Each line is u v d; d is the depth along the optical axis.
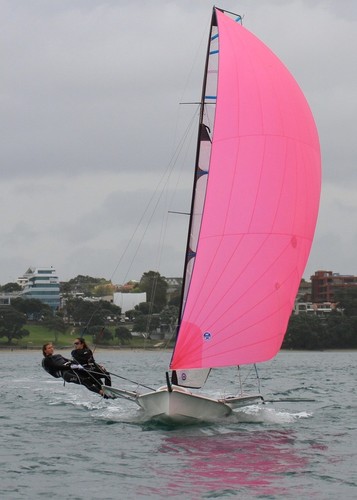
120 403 53.97
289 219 40.75
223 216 39.94
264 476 29.62
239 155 40.47
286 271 40.66
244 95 41.12
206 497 26.70
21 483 28.56
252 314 39.81
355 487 28.09
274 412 47.56
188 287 42.22
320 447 35.47
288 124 41.41
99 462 32.06
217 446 35.34
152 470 30.58
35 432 40.41
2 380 88.44
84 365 42.31
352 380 93.44
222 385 78.88
